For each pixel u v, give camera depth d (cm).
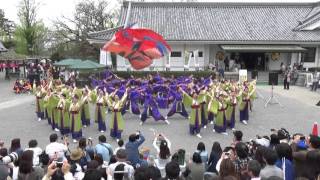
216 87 2031
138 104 2231
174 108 2073
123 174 794
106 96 1758
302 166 759
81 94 1980
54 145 1002
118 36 3105
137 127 1930
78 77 3481
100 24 5644
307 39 4066
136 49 3181
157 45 3209
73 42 5691
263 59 4331
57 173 718
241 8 4628
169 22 4322
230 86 2180
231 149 868
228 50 3959
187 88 2239
